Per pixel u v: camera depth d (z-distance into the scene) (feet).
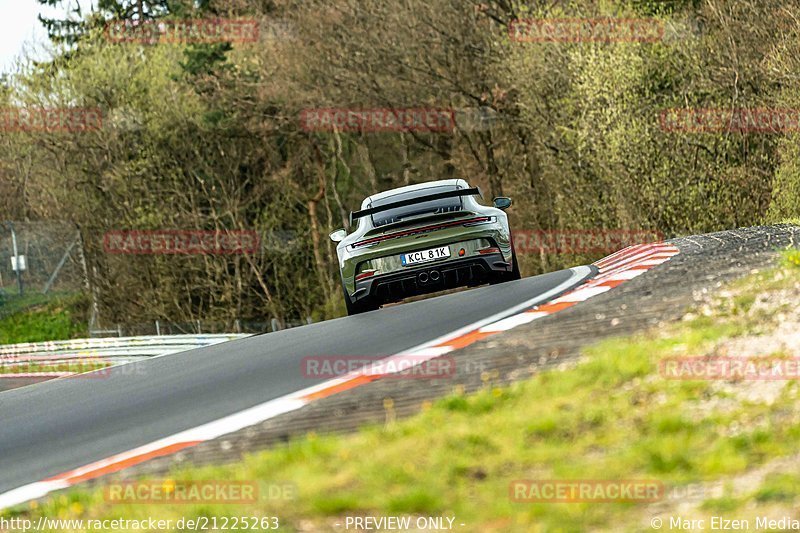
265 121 318.04
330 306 335.06
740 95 201.57
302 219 339.77
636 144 210.59
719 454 36.73
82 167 319.27
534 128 248.93
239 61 322.75
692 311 58.49
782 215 183.32
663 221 212.84
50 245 329.93
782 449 36.47
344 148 338.34
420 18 271.90
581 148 221.46
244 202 333.21
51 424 70.59
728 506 33.04
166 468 49.52
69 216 324.19
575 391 46.09
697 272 73.77
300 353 75.10
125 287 327.47
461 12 271.28
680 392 43.19
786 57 186.80
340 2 278.87
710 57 207.51
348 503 38.34
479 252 90.22
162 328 326.44
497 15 271.90
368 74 282.15
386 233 90.79
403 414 49.14
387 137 332.19
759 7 198.90
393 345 69.51
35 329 327.26
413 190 97.19
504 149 303.48
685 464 36.91
